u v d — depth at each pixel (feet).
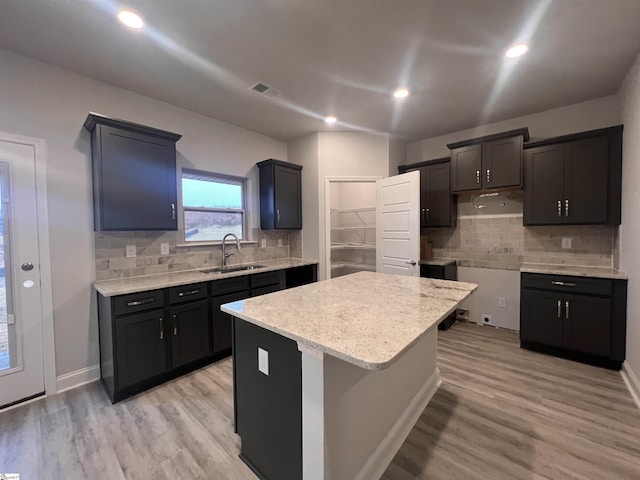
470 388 7.44
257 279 10.33
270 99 9.52
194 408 6.76
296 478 4.33
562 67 7.77
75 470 5.01
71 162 7.75
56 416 6.48
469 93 9.20
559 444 5.49
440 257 13.42
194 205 10.86
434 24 6.11
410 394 6.25
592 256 10.07
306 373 4.05
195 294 8.52
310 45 6.78
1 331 6.84
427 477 4.85
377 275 8.36
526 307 9.64
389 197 12.43
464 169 11.48
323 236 12.91
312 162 12.96
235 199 12.21
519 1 5.49
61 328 7.62
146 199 8.36
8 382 6.87
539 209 9.98
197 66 7.59
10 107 6.90
